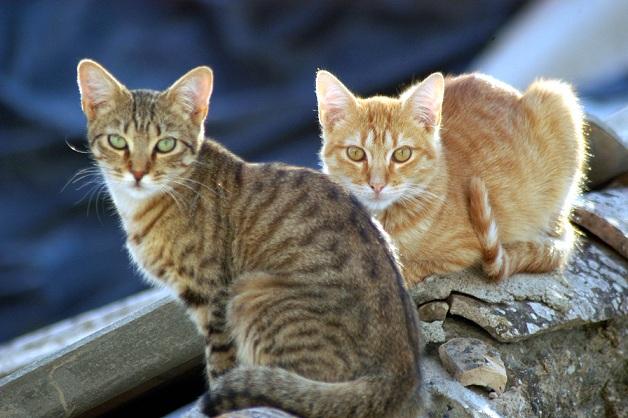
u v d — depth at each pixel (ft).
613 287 28.19
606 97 46.98
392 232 28.89
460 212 28.89
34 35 48.60
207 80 26.71
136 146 25.93
